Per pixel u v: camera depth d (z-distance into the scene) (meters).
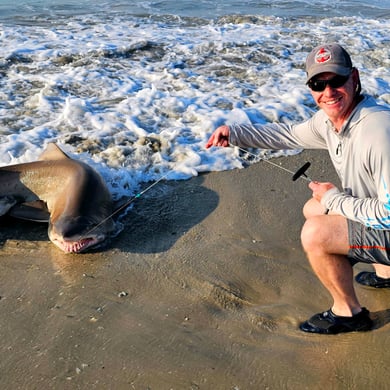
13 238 3.38
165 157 4.29
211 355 2.34
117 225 3.46
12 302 2.74
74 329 2.53
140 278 2.95
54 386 2.19
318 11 10.13
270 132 2.77
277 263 3.06
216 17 9.30
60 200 3.49
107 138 4.54
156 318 2.61
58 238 3.18
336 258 2.31
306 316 2.58
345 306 2.38
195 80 5.97
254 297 2.78
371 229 2.22
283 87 5.79
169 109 5.13
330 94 2.16
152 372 2.25
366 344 2.34
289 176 4.09
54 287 2.88
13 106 5.18
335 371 2.21
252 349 2.37
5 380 2.23
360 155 2.17
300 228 3.42
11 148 4.32
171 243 3.29
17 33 7.74
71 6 10.06
